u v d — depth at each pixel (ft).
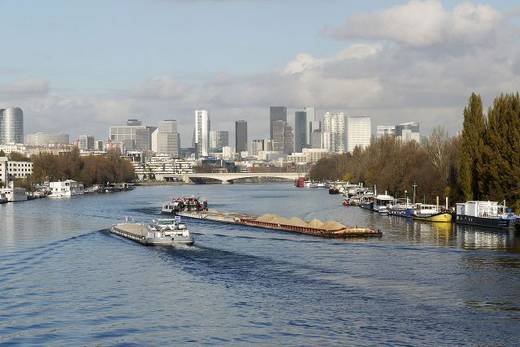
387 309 408.05
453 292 444.96
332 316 396.98
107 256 599.98
